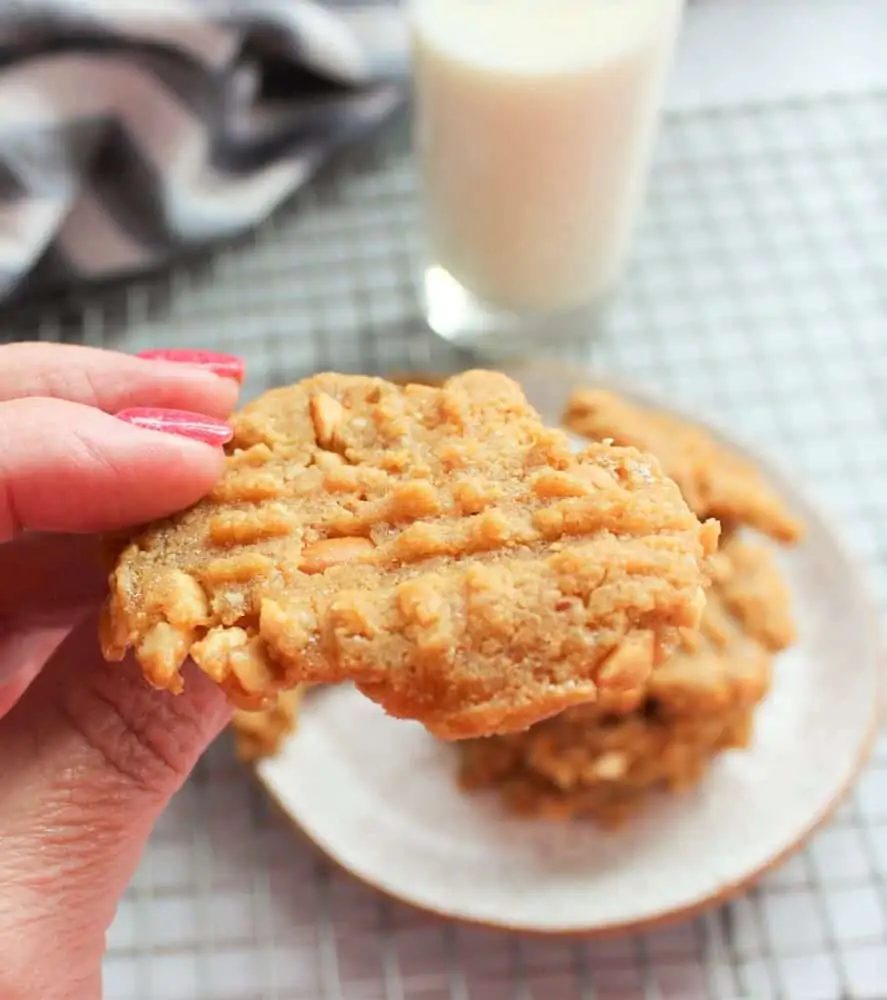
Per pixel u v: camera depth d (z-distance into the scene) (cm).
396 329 50
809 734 42
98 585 38
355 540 31
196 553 32
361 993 40
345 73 51
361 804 41
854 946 41
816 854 42
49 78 47
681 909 39
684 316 51
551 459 32
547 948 40
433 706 30
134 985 40
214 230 50
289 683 30
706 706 40
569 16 42
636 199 48
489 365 47
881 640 42
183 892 41
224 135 50
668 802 41
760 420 49
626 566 30
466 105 44
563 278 48
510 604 30
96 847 34
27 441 32
